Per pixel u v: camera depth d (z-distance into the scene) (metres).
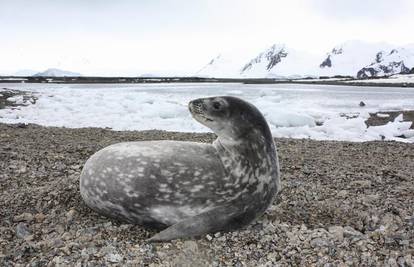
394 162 8.80
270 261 4.10
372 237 4.59
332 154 9.54
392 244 4.43
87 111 17.27
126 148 4.97
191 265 4.03
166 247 4.32
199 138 11.48
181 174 4.64
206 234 4.62
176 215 4.67
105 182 4.78
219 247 4.38
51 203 5.41
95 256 4.07
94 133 11.80
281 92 41.12
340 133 13.85
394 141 12.22
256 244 4.46
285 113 15.74
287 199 5.95
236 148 4.74
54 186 5.98
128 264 3.96
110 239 4.46
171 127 14.34
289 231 4.75
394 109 22.28
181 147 4.89
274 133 13.73
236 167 4.70
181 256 4.17
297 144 10.95
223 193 4.66
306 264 4.04
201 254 4.23
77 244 4.28
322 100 29.09
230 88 48.47
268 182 4.80
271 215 5.32
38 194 5.66
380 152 10.05
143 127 14.26
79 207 5.34
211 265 4.04
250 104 4.94
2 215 5.04
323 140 12.02
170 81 87.50
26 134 11.12
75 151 8.53
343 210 5.51
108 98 21.31
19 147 8.83
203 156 4.80
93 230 4.66
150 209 4.66
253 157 4.73
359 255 4.17
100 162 4.91
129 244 4.36
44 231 4.62
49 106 18.12
